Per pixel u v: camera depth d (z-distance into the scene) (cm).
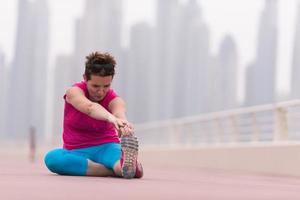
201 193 825
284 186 1188
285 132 2389
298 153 2184
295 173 2195
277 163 2338
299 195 863
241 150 2689
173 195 773
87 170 1184
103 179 1098
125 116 1154
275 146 2362
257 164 2522
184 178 1422
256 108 2620
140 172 1168
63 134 1238
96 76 1120
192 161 3322
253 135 2645
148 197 734
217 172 2377
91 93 1157
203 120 3391
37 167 2044
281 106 2388
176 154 3588
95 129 1197
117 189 845
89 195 734
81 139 1208
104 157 1185
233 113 2872
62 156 1202
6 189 797
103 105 1178
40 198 681
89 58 1130
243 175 2052
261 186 1123
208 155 3092
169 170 2477
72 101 1147
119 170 1146
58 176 1170
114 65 1134
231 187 1014
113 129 1220
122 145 1099
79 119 1191
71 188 836
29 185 884
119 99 1191
